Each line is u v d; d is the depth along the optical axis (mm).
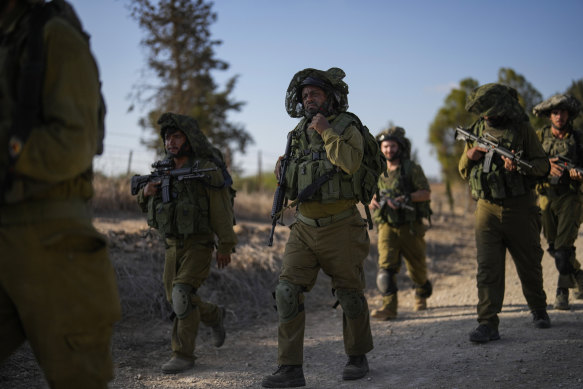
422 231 5535
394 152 5422
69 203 1733
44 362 1687
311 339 4629
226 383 3422
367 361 3701
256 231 8336
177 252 3781
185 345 3734
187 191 3736
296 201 3213
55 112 1626
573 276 5316
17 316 1772
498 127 4191
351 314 3301
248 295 6039
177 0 20625
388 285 5395
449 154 15664
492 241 4125
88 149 1679
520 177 4066
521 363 3408
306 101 3342
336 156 3055
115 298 1806
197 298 3793
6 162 1640
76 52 1697
